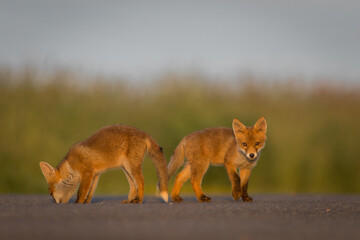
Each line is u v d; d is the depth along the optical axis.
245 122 19.77
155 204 9.80
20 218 7.16
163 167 11.19
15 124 18.69
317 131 20.05
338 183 19.00
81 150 10.91
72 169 11.00
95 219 7.12
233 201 11.34
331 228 6.59
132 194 11.28
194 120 19.62
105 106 20.22
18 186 17.39
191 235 5.90
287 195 15.13
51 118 19.20
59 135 18.73
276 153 19.28
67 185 11.20
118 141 10.86
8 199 12.52
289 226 6.71
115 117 19.81
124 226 6.52
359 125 20.44
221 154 11.45
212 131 11.59
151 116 20.16
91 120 19.48
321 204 9.78
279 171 18.98
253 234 6.03
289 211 8.30
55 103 19.84
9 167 17.70
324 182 18.94
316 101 21.67
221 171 18.52
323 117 20.61
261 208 8.59
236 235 5.95
